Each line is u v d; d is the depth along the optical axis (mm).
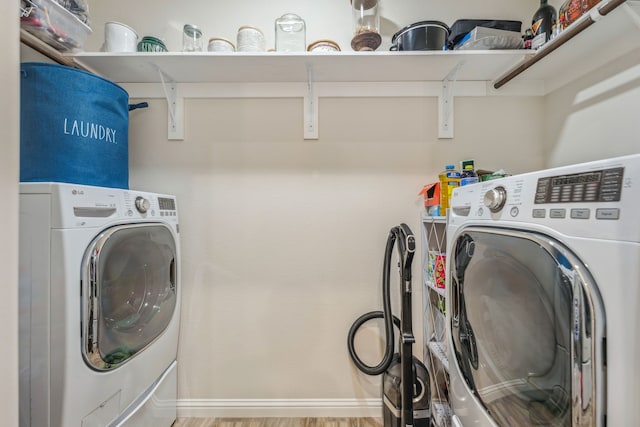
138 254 1032
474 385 807
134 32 1238
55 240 727
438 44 1160
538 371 587
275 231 1433
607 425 437
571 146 1265
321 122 1426
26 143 881
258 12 1426
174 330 1274
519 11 1408
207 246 1430
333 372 1418
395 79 1388
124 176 1135
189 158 1426
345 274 1430
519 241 623
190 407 1396
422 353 1395
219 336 1423
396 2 1416
